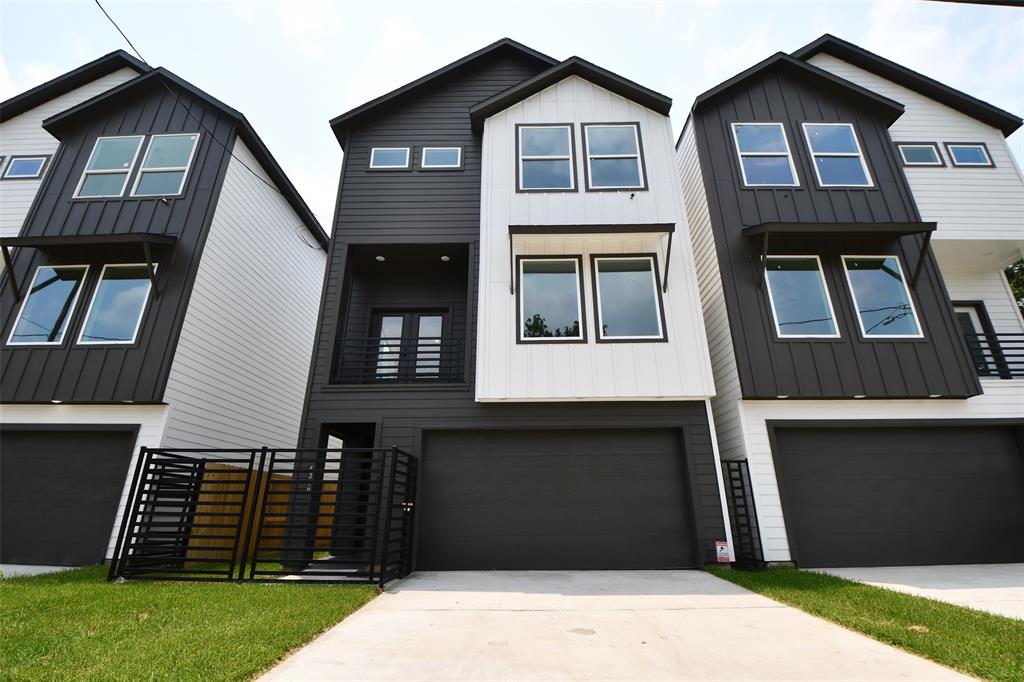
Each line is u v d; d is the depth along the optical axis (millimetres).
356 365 9023
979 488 7195
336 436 9125
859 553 6875
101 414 7473
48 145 9969
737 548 7137
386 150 9602
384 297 9609
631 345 7340
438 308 9539
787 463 7246
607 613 4430
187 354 7969
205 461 6293
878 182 8570
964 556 6898
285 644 3352
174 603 4453
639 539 6922
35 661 3014
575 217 8047
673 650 3398
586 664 3131
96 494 7145
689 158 9789
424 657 3242
